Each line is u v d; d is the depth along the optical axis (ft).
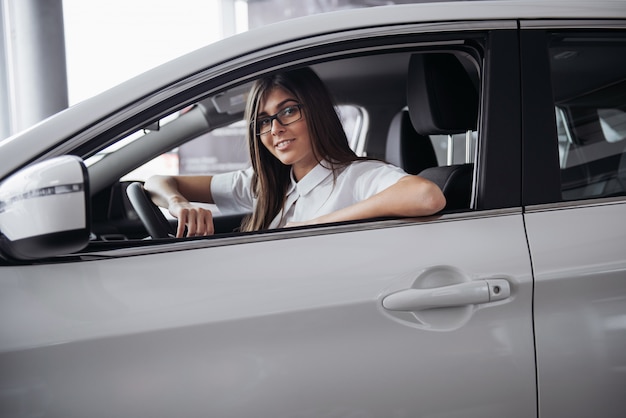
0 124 14.30
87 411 3.08
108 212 5.91
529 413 3.52
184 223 4.43
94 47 17.76
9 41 14.25
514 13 3.88
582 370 3.57
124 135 3.41
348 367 3.34
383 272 3.47
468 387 3.45
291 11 19.42
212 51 3.59
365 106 8.07
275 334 3.30
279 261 3.43
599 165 4.42
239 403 3.22
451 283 3.53
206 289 3.30
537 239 3.67
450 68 4.66
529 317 3.57
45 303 3.13
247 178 6.16
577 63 4.30
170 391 3.17
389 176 4.49
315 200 4.95
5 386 3.03
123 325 3.15
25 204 2.77
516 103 3.80
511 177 3.76
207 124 6.58
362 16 3.78
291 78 4.81
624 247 3.72
